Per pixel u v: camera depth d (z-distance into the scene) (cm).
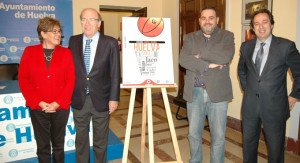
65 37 482
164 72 211
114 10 572
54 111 189
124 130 374
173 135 216
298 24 271
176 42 514
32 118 193
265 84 199
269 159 210
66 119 200
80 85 202
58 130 199
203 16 212
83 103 203
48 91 189
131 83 206
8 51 448
